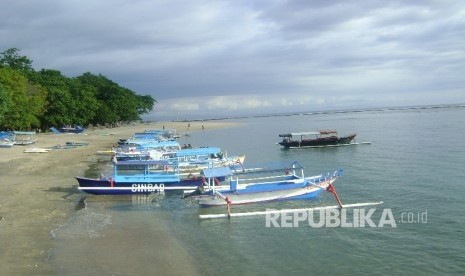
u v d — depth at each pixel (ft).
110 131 402.11
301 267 61.52
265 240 73.61
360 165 156.97
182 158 158.61
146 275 57.72
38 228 77.51
